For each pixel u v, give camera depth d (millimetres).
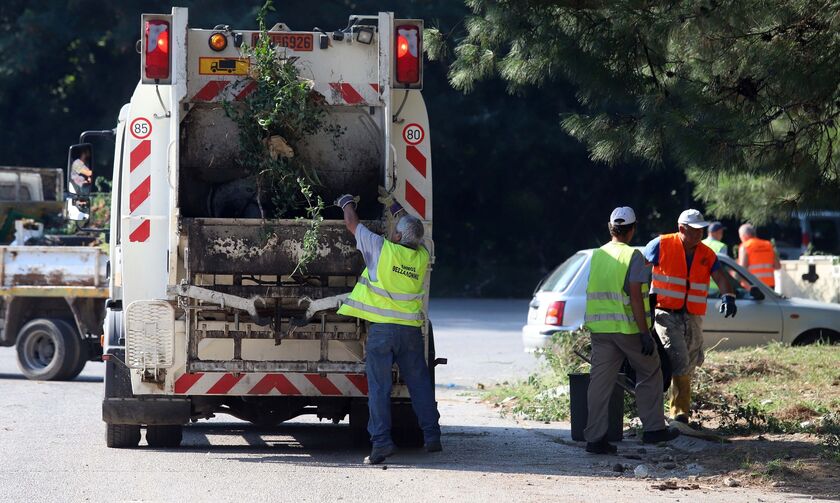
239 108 18703
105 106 73062
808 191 22078
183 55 18281
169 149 18469
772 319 33781
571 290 31875
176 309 18812
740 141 19734
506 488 16562
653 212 81750
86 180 23547
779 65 18969
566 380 27875
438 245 82438
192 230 17750
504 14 21219
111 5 68438
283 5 67188
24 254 31594
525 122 72500
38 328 31656
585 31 20828
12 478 16953
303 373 18859
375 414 18453
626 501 15727
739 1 19016
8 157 73062
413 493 16078
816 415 23625
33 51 68750
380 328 18328
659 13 20031
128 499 15469
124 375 19609
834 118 20547
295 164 18922
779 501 15938
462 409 27453
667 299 22328
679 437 21328
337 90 18797
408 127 19406
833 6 19031
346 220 18047
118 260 20953
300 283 18719
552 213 81312
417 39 19062
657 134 19891
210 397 19781
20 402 26594
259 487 16453
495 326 51750
